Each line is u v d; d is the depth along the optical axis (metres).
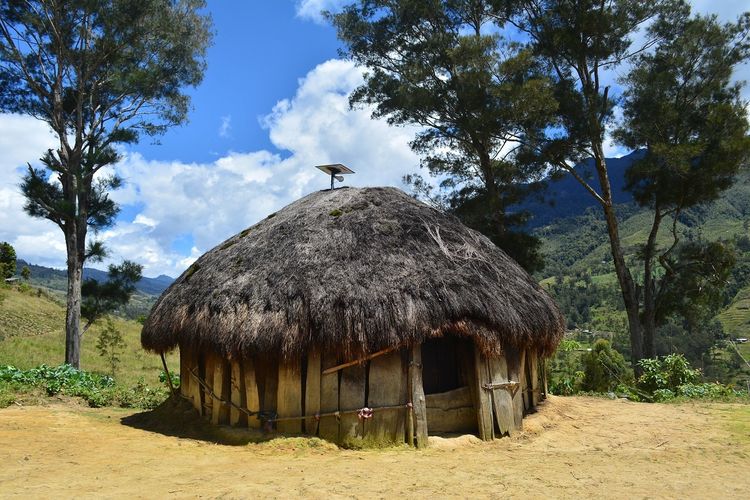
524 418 10.00
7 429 8.82
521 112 17.64
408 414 8.31
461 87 19.06
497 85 18.33
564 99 18.34
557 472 6.83
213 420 9.12
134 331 35.47
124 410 11.61
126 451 7.75
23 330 29.59
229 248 10.64
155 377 19.80
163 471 6.69
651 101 18.83
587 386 17.05
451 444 8.28
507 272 10.09
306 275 8.68
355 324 8.09
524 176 20.41
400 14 20.20
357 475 6.54
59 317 35.44
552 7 19.48
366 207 10.27
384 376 8.38
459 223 10.92
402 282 8.59
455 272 9.02
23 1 19.09
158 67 21.00
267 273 9.03
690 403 12.80
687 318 20.67
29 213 19.52
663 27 19.50
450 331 8.41
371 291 8.39
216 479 6.31
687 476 6.75
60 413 10.55
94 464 6.98
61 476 6.37
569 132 18.55
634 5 18.67
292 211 11.15
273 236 10.02
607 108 19.31
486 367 8.98
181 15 21.25
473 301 8.61
